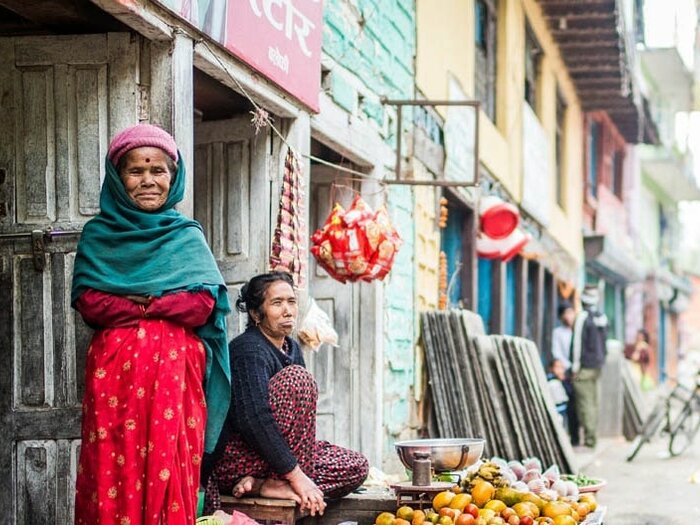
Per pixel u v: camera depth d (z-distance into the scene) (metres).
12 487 5.19
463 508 5.70
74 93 5.24
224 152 6.93
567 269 19.28
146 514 4.37
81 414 5.14
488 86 13.59
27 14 5.14
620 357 16.30
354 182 8.69
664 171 32.31
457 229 12.32
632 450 14.56
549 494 6.14
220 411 4.77
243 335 5.73
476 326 10.55
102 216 4.55
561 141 19.09
